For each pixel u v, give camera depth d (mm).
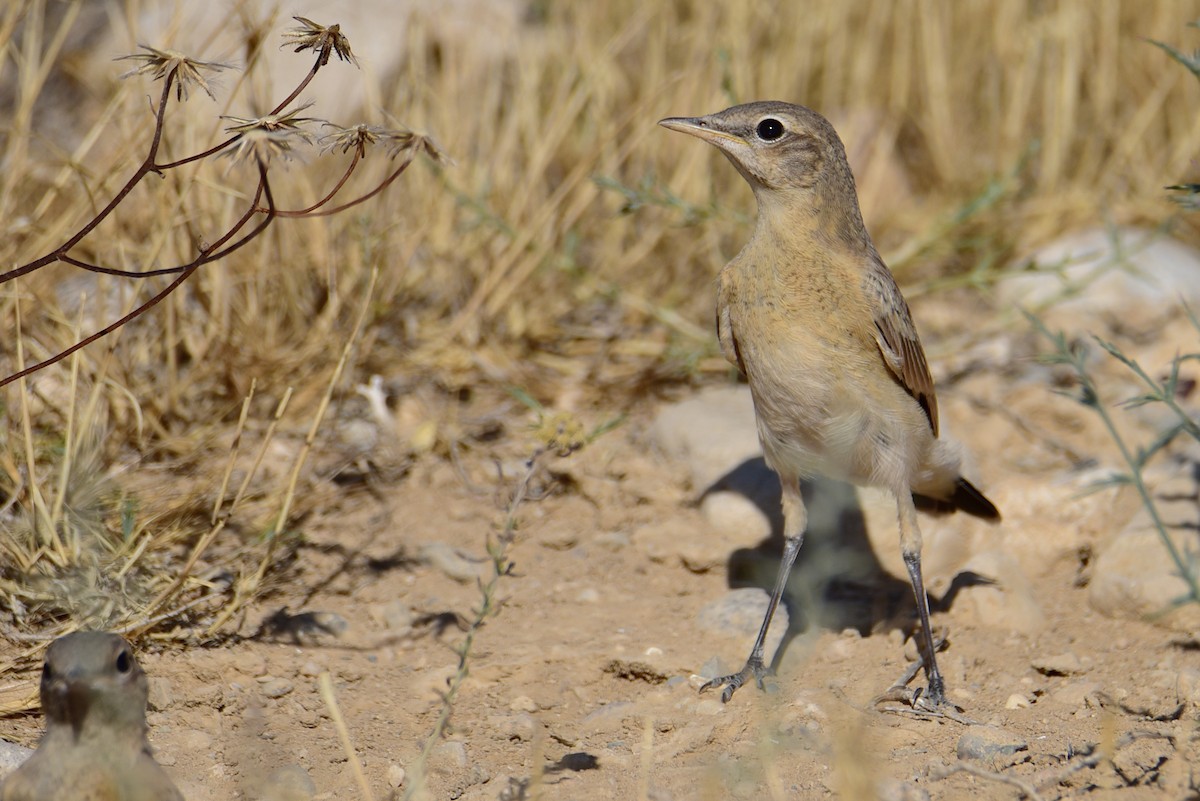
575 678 10734
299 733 9719
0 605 10508
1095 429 14828
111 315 13453
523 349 15992
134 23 13578
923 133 20453
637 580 12531
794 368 10750
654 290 17141
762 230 11000
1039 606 11891
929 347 16797
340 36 8445
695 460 13781
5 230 13008
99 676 7195
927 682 10492
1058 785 8602
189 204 13523
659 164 17812
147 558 11102
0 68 13055
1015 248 18859
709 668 10750
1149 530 12016
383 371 15117
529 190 16203
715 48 18016
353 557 12406
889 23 20797
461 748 9344
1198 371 15492
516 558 12664
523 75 17453
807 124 10883
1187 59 11031
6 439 11609
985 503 12023
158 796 7266
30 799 7145
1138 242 18344
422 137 8938
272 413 14008
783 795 8461
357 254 14906
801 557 12656
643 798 8477
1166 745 9117
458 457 14000
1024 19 20594
